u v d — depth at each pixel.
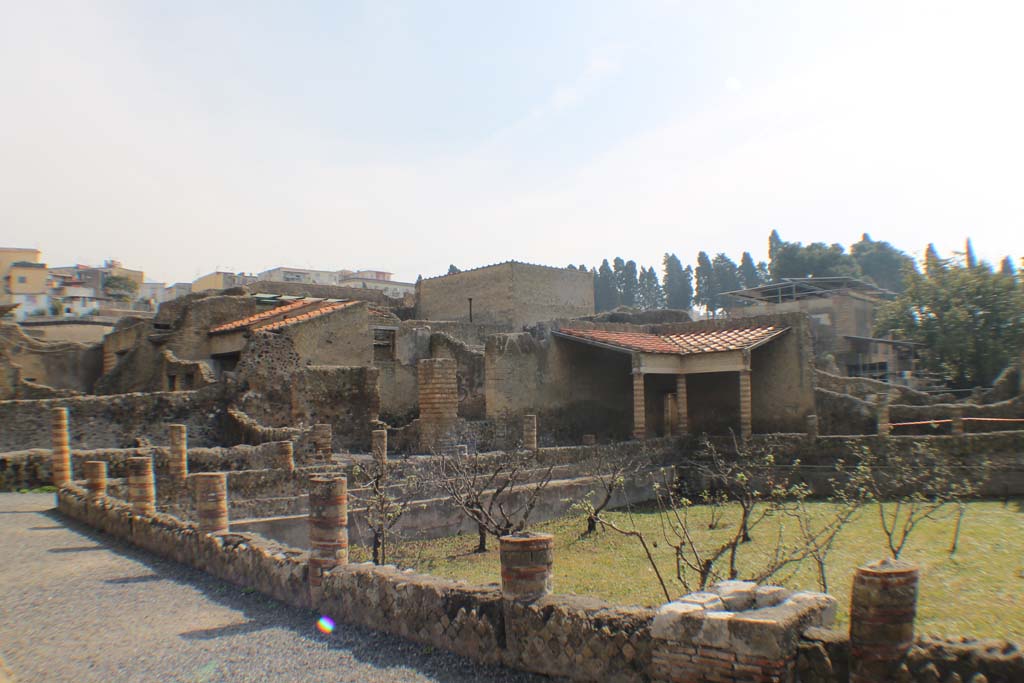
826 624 4.95
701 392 28.84
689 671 4.84
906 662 4.29
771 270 73.44
